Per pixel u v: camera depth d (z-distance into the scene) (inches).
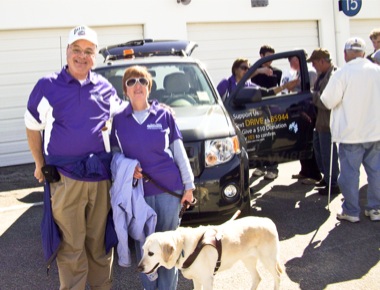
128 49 228.4
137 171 124.7
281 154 233.1
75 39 121.0
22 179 303.3
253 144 224.1
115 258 174.7
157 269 128.5
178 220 131.6
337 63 446.3
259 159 227.1
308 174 260.2
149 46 234.5
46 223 126.6
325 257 167.5
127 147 126.7
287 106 231.3
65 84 123.3
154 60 219.1
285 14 418.0
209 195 167.5
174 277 130.3
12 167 337.7
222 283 152.5
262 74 268.5
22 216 231.5
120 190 124.1
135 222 124.4
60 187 124.1
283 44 425.7
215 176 168.4
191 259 119.8
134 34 370.6
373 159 196.4
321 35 437.4
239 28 405.7
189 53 237.9
